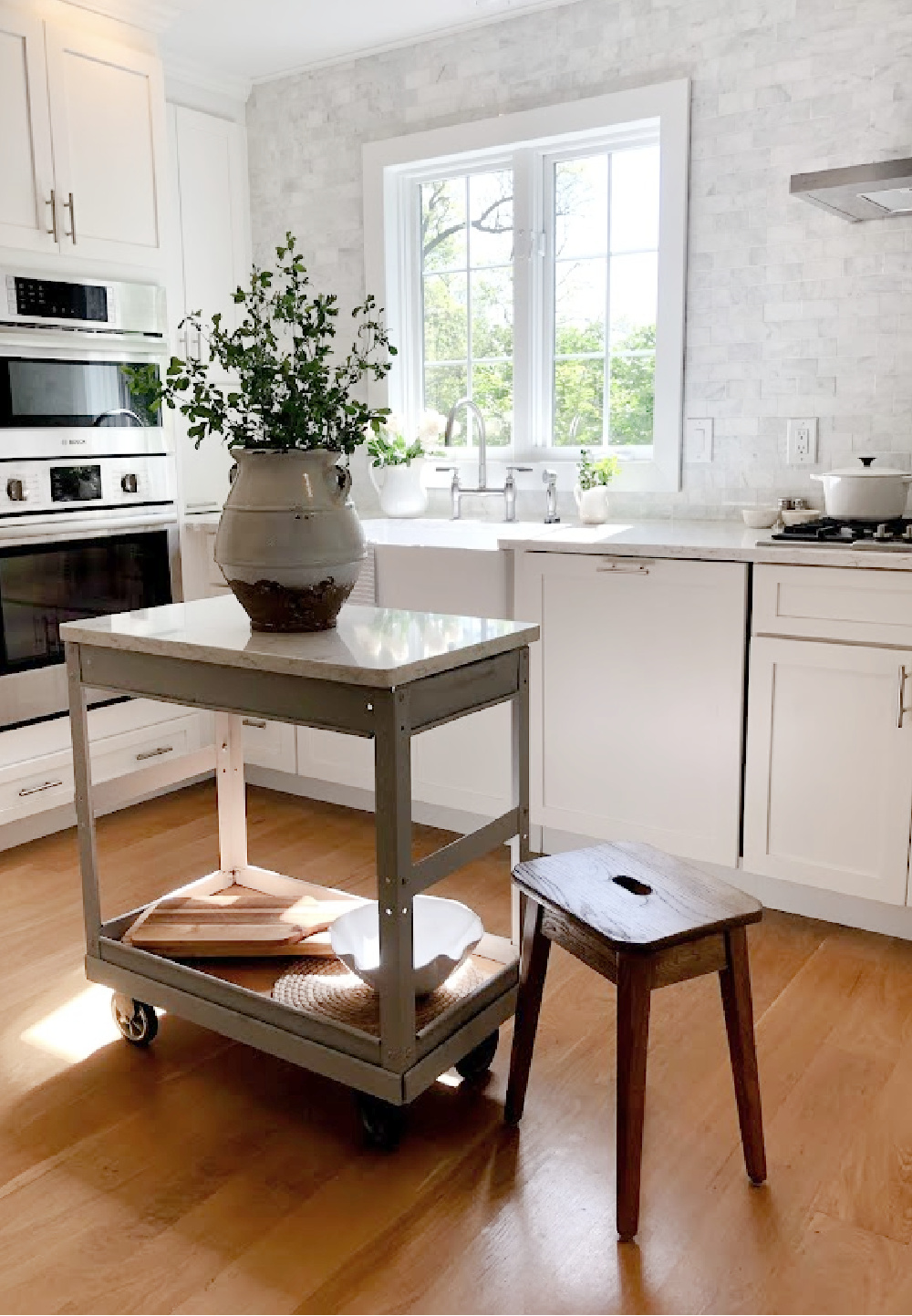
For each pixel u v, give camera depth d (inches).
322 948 84.0
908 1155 73.2
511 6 134.5
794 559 100.7
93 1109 79.5
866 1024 89.6
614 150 136.5
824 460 124.0
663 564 108.2
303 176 159.3
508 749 122.3
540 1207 68.7
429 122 146.2
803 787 104.8
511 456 150.3
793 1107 78.5
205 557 146.1
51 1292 62.0
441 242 153.5
